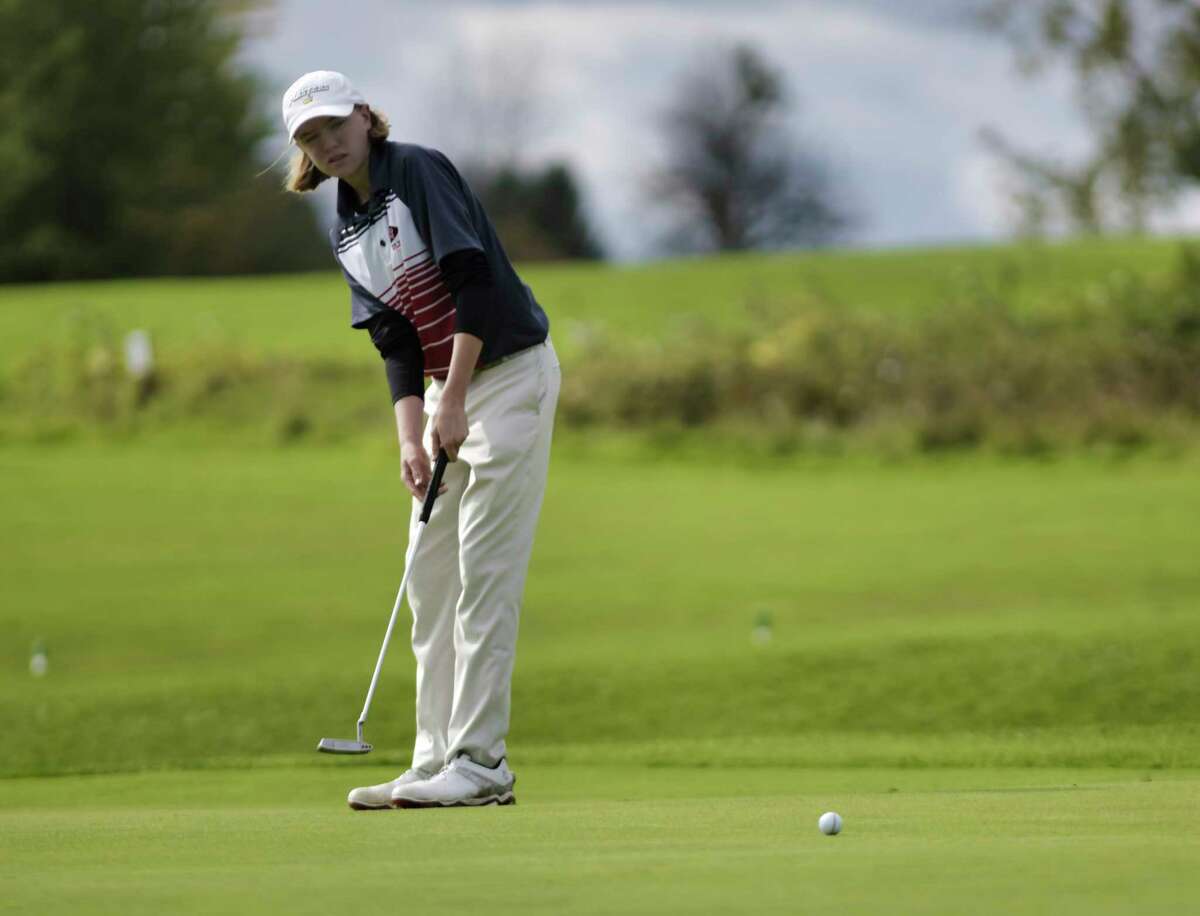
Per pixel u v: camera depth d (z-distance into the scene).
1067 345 80.81
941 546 52.81
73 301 107.75
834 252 118.56
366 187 16.19
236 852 11.25
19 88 176.88
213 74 183.62
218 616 43.53
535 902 8.77
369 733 28.42
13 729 28.58
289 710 29.91
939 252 114.12
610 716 29.36
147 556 53.66
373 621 42.72
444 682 16.50
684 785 19.80
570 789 19.69
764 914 8.34
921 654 32.72
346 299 107.31
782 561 50.94
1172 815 12.73
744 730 27.86
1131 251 108.69
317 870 10.15
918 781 19.12
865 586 46.06
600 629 40.19
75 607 44.97
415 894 9.07
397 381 16.53
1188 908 8.38
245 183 184.62
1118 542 52.34
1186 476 67.44
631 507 63.09
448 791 15.47
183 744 27.44
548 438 16.25
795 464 73.75
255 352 89.44
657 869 9.88
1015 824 12.21
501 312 15.88
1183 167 104.06
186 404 84.06
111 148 182.12
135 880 9.82
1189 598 42.44
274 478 70.44
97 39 179.62
